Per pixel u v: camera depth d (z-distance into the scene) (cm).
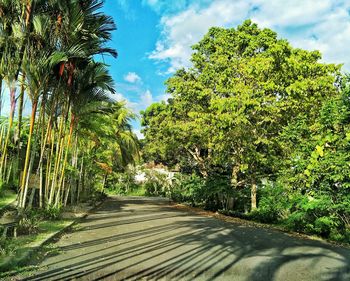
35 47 984
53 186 1229
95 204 2014
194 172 2995
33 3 958
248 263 704
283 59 1614
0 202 1179
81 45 1075
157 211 1877
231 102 1555
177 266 650
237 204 2141
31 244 727
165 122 2388
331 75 1627
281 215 1501
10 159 1377
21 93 1016
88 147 2095
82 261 648
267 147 1758
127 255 720
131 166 4316
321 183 1175
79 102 1309
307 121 1392
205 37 2200
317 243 1011
